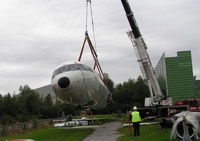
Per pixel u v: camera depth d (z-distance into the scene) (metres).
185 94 58.47
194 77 63.72
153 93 30.23
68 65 25.88
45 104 108.56
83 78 25.34
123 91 94.50
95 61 37.34
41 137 21.19
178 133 15.70
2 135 29.61
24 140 12.91
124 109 70.56
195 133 15.39
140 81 92.88
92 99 28.03
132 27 29.52
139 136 18.11
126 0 29.25
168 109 29.28
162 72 60.16
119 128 25.38
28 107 101.38
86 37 36.62
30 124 36.72
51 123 42.91
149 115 30.38
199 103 32.28
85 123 33.34
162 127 23.06
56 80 24.62
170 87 58.72
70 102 26.56
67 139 18.64
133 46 29.83
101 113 66.88
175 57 59.50
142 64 29.78
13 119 63.44
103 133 21.81
